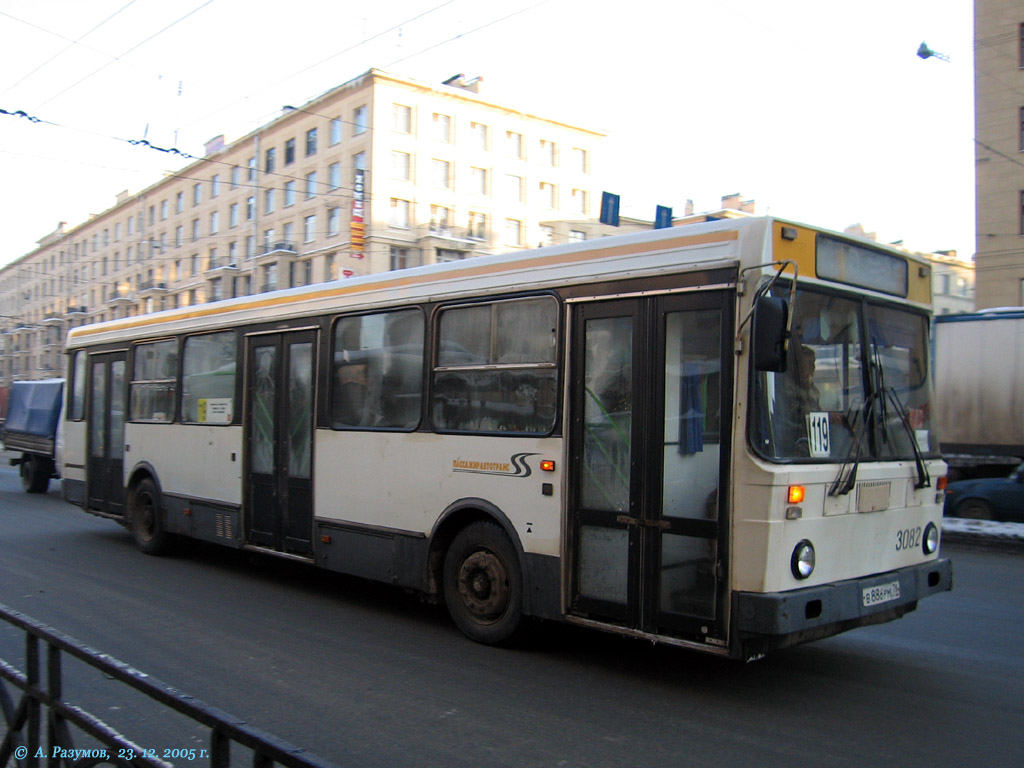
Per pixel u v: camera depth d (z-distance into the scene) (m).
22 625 3.41
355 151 44.19
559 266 5.87
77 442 11.81
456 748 4.36
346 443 7.43
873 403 5.48
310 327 7.92
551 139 52.41
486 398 6.30
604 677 5.55
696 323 5.11
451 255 46.50
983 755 4.28
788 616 4.63
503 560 6.13
